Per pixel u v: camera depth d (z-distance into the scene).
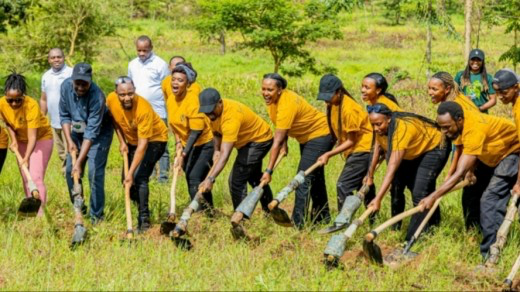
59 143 10.95
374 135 7.42
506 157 6.89
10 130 8.13
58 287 6.27
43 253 7.17
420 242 7.34
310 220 8.33
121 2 24.41
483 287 6.44
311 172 8.00
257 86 25.55
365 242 6.40
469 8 14.66
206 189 7.37
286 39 22.02
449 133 6.59
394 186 7.73
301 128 7.94
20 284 6.27
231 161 12.03
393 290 6.23
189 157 8.41
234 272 6.52
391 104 7.47
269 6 21.55
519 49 14.12
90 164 8.21
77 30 22.89
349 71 32.25
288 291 6.16
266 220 8.16
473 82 9.62
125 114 7.85
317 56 38.34
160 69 10.58
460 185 6.96
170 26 53.00
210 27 22.14
